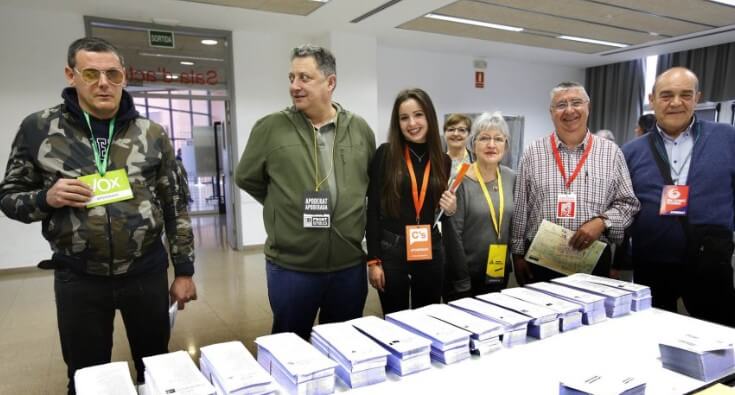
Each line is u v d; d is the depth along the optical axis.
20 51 4.46
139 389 1.13
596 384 0.97
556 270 1.96
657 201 1.95
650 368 1.14
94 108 1.44
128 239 1.48
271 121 1.74
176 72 5.21
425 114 1.82
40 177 1.48
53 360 2.70
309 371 0.99
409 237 1.81
